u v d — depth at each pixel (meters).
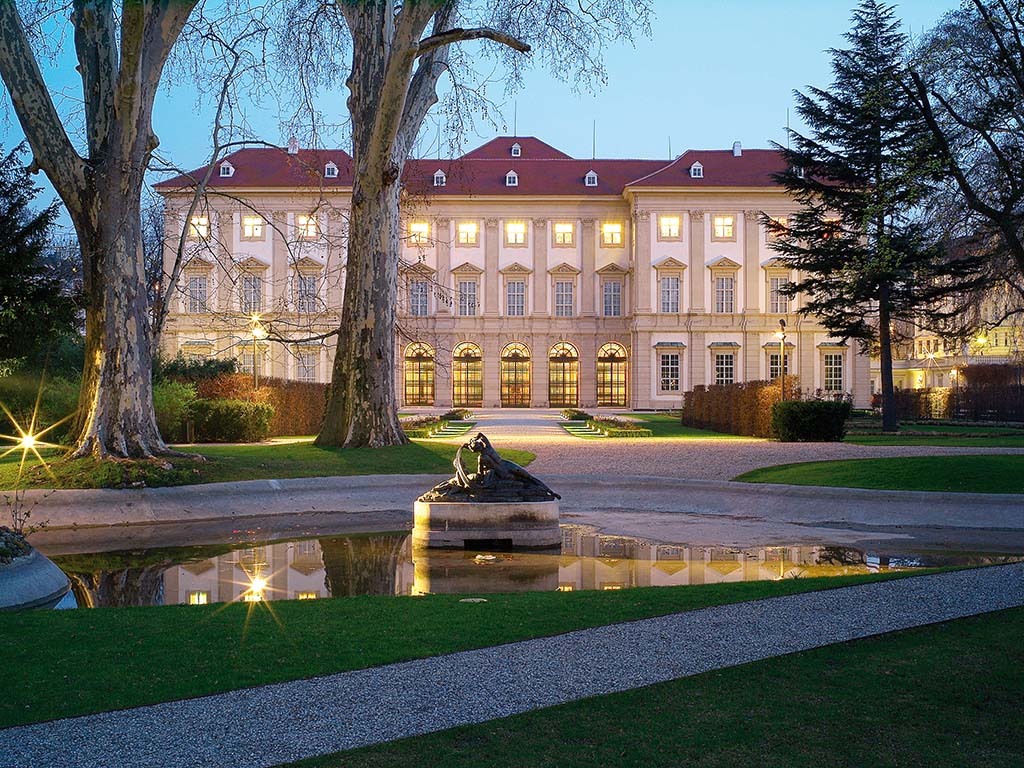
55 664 7.24
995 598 9.54
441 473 23.09
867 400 74.62
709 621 8.62
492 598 10.03
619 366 78.56
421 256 33.12
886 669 7.00
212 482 20.31
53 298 19.12
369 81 25.84
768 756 5.33
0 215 18.45
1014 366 54.56
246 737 5.67
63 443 21.48
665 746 5.48
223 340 72.88
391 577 12.53
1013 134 17.58
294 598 11.13
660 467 24.98
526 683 6.71
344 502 20.48
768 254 74.62
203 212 32.44
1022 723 5.86
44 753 5.44
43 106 19.77
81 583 12.30
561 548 14.95
